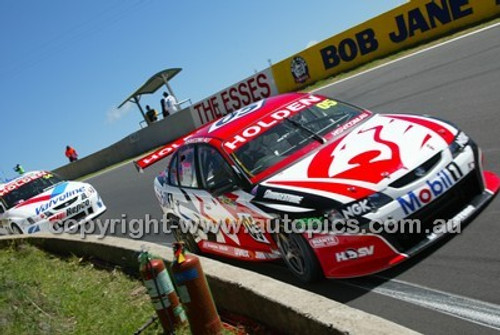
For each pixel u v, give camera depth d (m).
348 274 4.00
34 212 10.04
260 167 4.82
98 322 4.37
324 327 2.92
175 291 4.05
